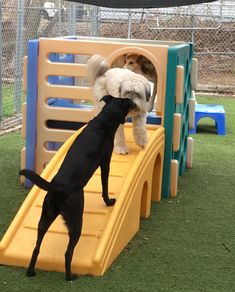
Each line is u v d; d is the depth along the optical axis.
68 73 4.44
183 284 3.17
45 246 3.29
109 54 4.38
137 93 3.88
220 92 9.44
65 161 3.18
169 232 3.81
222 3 11.34
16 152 5.47
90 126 3.35
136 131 3.99
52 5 8.23
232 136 6.54
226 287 3.16
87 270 3.19
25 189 4.46
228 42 11.34
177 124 4.43
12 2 7.66
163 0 5.00
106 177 3.45
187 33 11.40
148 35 11.39
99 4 5.09
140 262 3.38
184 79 4.66
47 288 3.07
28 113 4.54
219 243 3.68
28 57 4.46
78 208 3.11
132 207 3.63
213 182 4.87
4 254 3.28
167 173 4.44
